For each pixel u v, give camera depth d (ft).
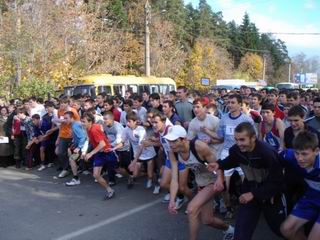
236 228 14.73
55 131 36.19
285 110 26.84
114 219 22.31
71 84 68.23
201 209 16.79
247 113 24.34
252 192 14.44
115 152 28.17
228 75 208.44
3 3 83.61
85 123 26.43
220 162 15.67
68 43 93.61
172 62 145.07
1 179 32.73
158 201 25.71
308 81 298.35
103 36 109.91
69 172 34.30
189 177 19.92
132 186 29.27
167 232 20.24
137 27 145.48
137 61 134.00
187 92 35.42
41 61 80.94
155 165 28.89
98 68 103.91
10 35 73.97
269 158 14.21
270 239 19.01
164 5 180.34
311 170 13.93
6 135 37.86
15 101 47.21
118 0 147.95
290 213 15.16
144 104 38.91
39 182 31.53
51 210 24.16
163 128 20.66
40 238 19.62
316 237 13.73
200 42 192.75
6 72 73.51
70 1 94.17
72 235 19.94
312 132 14.60
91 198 26.68
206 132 22.84
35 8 81.66
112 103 35.32
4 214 23.47
